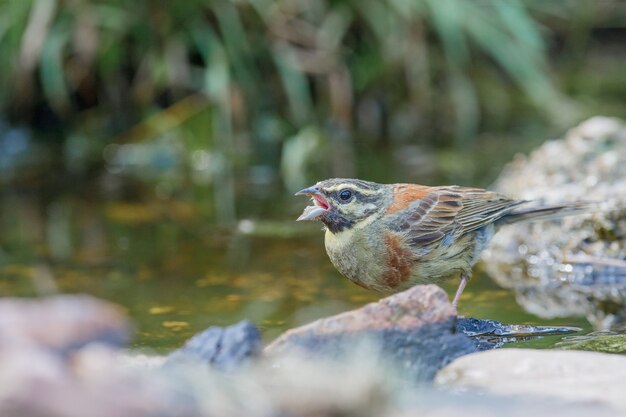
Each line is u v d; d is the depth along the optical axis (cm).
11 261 1234
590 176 1280
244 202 1516
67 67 1848
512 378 679
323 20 1911
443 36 1920
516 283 1131
